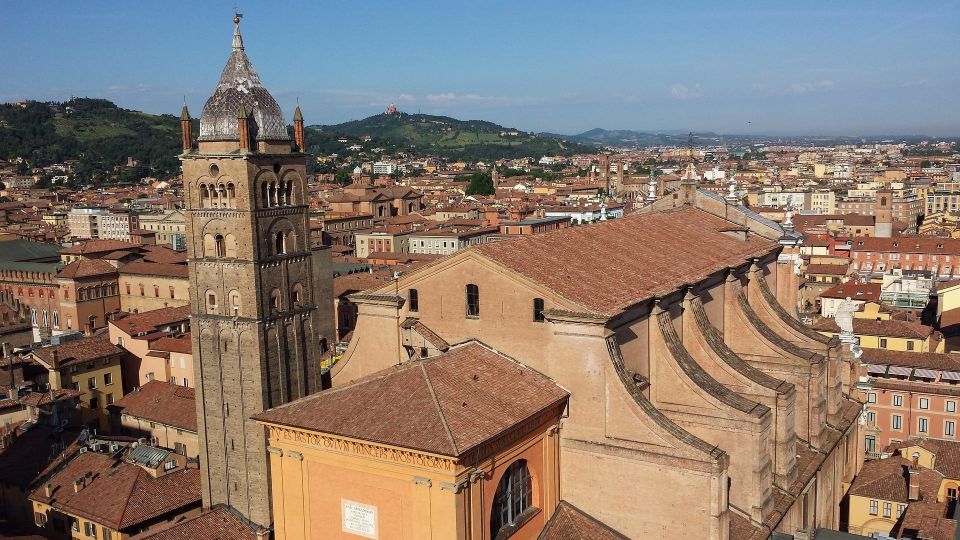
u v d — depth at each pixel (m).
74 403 101.94
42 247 199.62
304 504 47.84
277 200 74.06
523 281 52.09
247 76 72.75
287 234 75.00
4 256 188.62
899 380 109.50
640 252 64.06
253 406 73.00
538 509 49.66
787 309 84.31
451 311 55.84
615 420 49.84
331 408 47.16
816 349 71.56
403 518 44.12
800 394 66.25
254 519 74.00
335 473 46.38
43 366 113.06
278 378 74.25
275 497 49.16
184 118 73.50
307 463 47.44
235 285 72.31
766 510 53.19
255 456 73.25
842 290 153.88
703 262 66.75
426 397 45.62
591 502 51.09
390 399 46.28
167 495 77.62
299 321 76.50
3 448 90.25
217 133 71.75
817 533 60.47
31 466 85.12
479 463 43.47
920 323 134.75
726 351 60.06
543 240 59.16
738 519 52.31
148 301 167.62
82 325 164.75
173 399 103.88
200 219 73.12
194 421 98.06
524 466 48.59
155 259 173.25
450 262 55.16
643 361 55.28
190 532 66.69
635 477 49.56
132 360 123.75
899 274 174.00
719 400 52.94
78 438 90.31
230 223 71.62
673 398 55.28
